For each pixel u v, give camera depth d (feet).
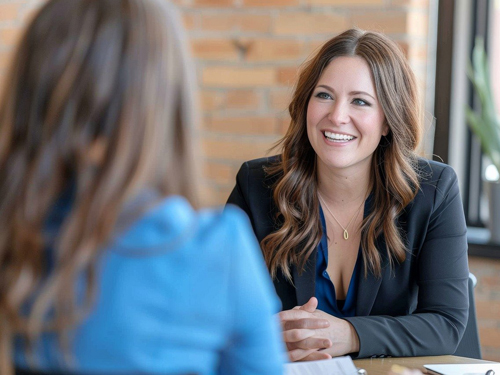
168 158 2.47
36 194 2.33
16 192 2.35
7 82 2.43
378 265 5.69
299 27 9.30
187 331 2.39
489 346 9.43
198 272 2.40
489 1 9.76
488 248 9.27
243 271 2.50
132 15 2.41
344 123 5.52
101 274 2.31
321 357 4.98
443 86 9.65
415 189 5.79
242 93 9.62
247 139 9.67
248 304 2.50
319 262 5.97
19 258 2.33
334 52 5.65
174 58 2.48
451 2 9.48
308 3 9.23
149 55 2.40
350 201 5.92
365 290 5.71
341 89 5.54
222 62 9.66
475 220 10.19
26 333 2.31
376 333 5.15
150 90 2.39
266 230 6.13
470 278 6.03
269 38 9.45
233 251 2.49
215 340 2.47
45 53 2.36
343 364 4.42
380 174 5.85
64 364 2.33
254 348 2.56
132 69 2.37
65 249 2.26
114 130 2.34
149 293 2.33
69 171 2.35
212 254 2.43
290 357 5.05
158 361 2.35
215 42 9.66
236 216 2.60
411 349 5.20
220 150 9.78
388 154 5.77
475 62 9.51
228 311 2.47
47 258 2.34
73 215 2.29
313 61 5.79
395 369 4.05
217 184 9.83
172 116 2.49
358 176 5.81
